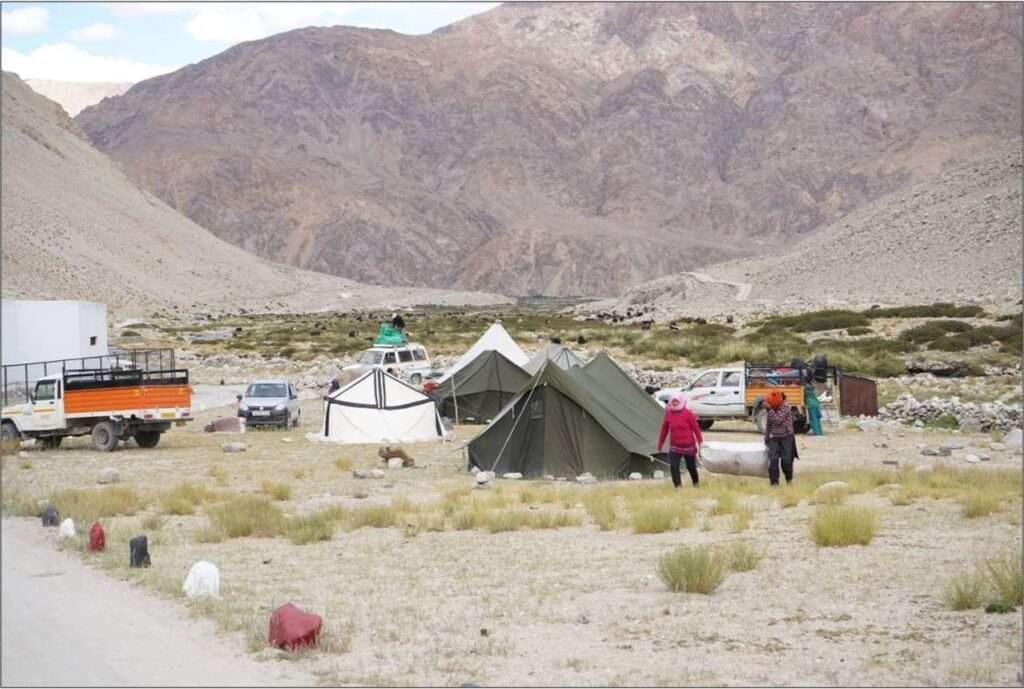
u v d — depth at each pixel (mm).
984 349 62469
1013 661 10891
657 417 29703
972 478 23453
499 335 46375
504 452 28281
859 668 10812
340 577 15484
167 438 38344
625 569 15633
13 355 55375
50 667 10914
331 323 136125
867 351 64000
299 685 10406
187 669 10914
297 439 37656
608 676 10688
